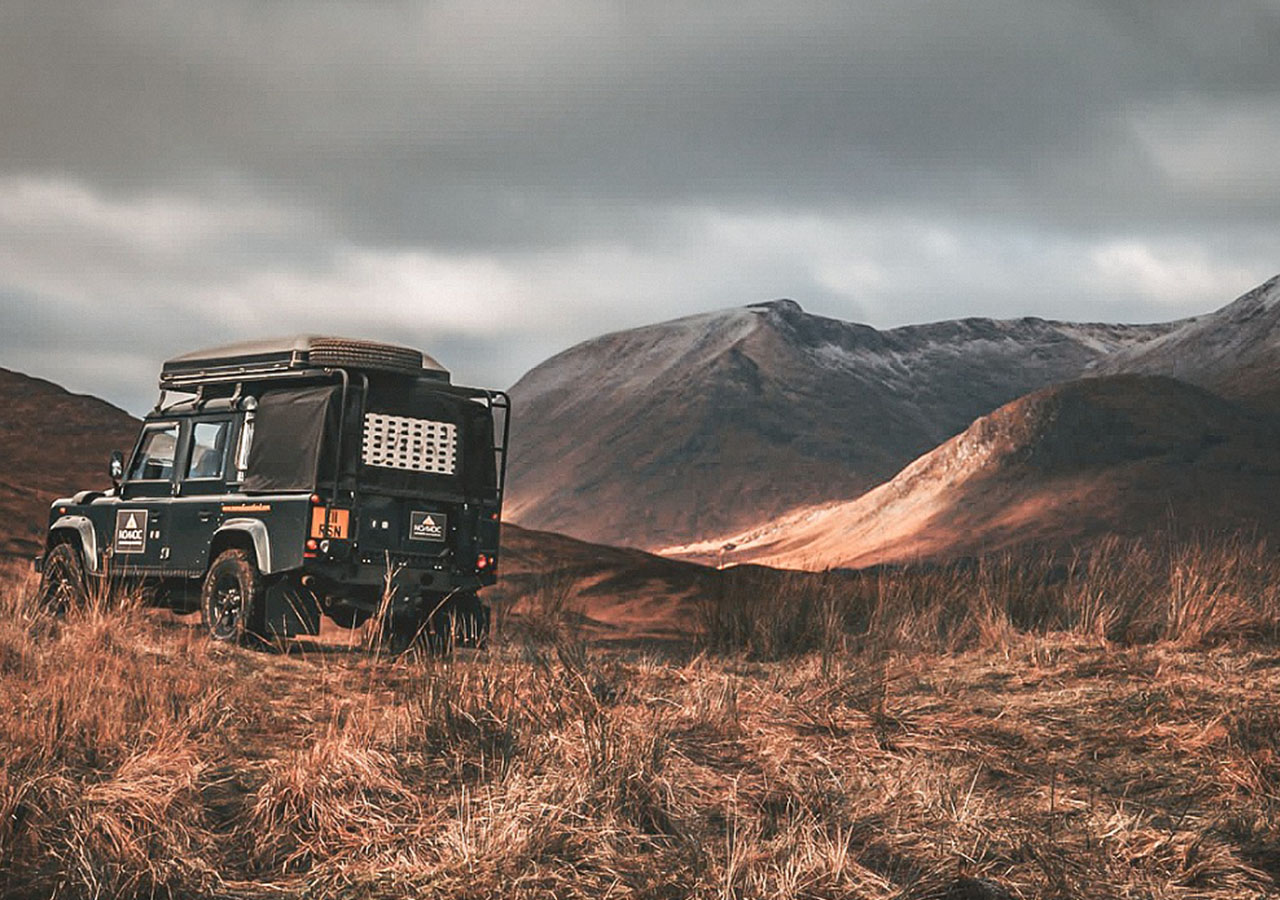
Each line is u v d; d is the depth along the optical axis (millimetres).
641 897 5336
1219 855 5836
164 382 13453
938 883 5520
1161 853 5887
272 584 12141
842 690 8898
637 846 5859
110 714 7227
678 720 7930
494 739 7168
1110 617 11578
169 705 7805
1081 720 8250
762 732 7844
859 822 6254
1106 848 5910
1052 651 10562
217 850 5793
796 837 5812
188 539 12875
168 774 6453
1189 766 7191
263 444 12328
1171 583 11844
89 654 8859
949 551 82250
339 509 11922
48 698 7250
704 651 11219
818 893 5328
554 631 13617
